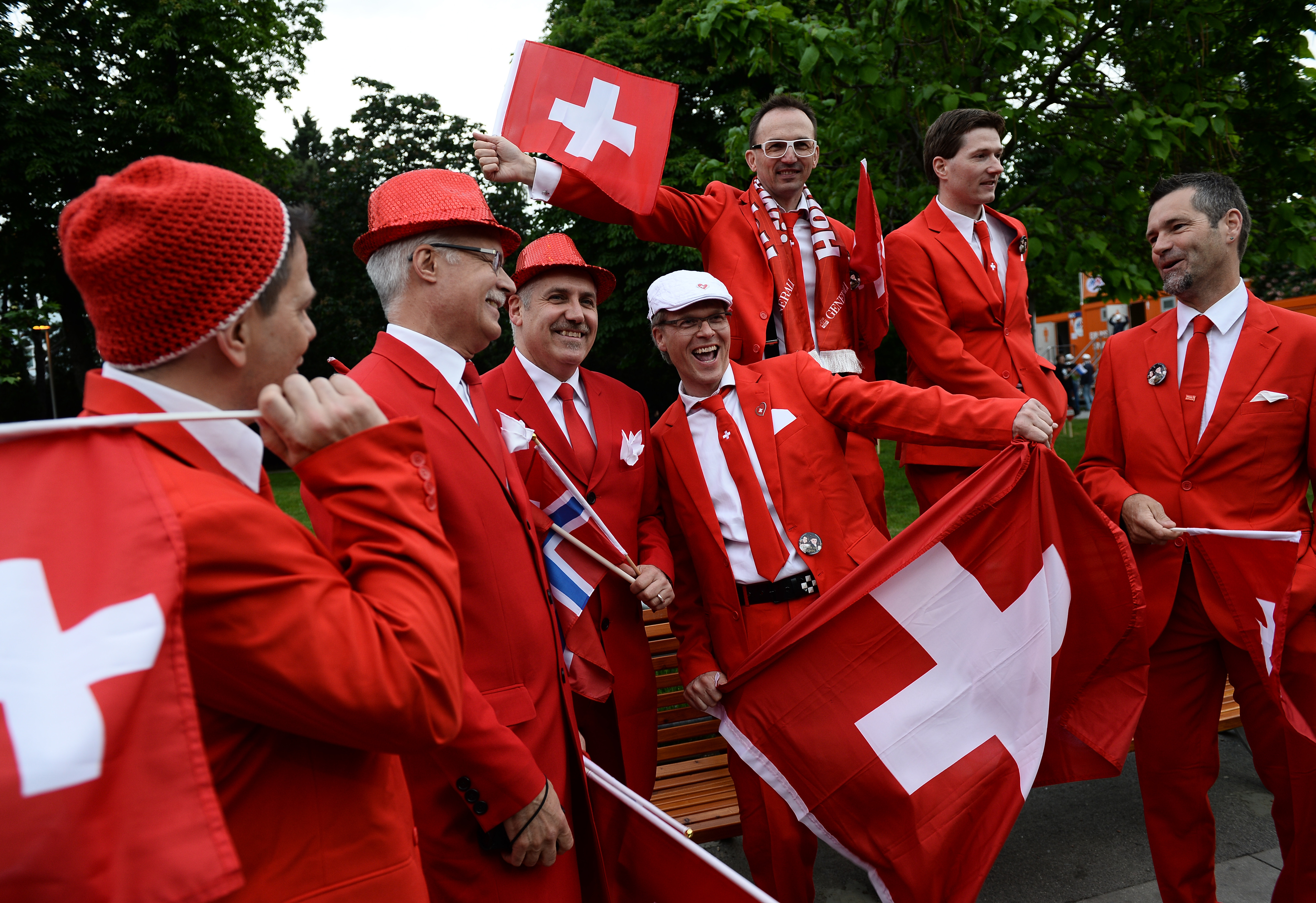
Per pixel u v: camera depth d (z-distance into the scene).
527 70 3.19
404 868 1.32
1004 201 8.50
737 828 3.23
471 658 1.98
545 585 2.13
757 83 19.80
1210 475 2.97
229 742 1.15
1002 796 2.51
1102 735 2.65
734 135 8.44
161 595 0.97
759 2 7.41
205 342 1.17
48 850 0.87
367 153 29.81
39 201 20.19
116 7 20.80
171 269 1.11
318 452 1.27
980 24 6.88
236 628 1.07
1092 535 2.66
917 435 2.80
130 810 0.92
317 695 1.10
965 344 3.62
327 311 28.25
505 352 24.52
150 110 20.22
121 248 1.08
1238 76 8.41
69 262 1.12
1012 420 2.65
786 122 3.57
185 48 20.84
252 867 1.17
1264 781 3.02
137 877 0.91
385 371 2.05
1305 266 8.30
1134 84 8.05
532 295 2.79
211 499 1.08
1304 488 2.96
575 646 2.54
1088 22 7.86
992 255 3.67
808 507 2.89
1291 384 2.90
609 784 2.19
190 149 20.81
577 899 2.03
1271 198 8.59
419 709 1.19
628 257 19.78
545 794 1.85
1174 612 3.04
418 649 1.21
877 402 2.87
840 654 2.67
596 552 2.67
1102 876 3.38
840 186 8.23
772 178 3.62
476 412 2.17
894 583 2.65
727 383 3.02
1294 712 2.74
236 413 1.17
